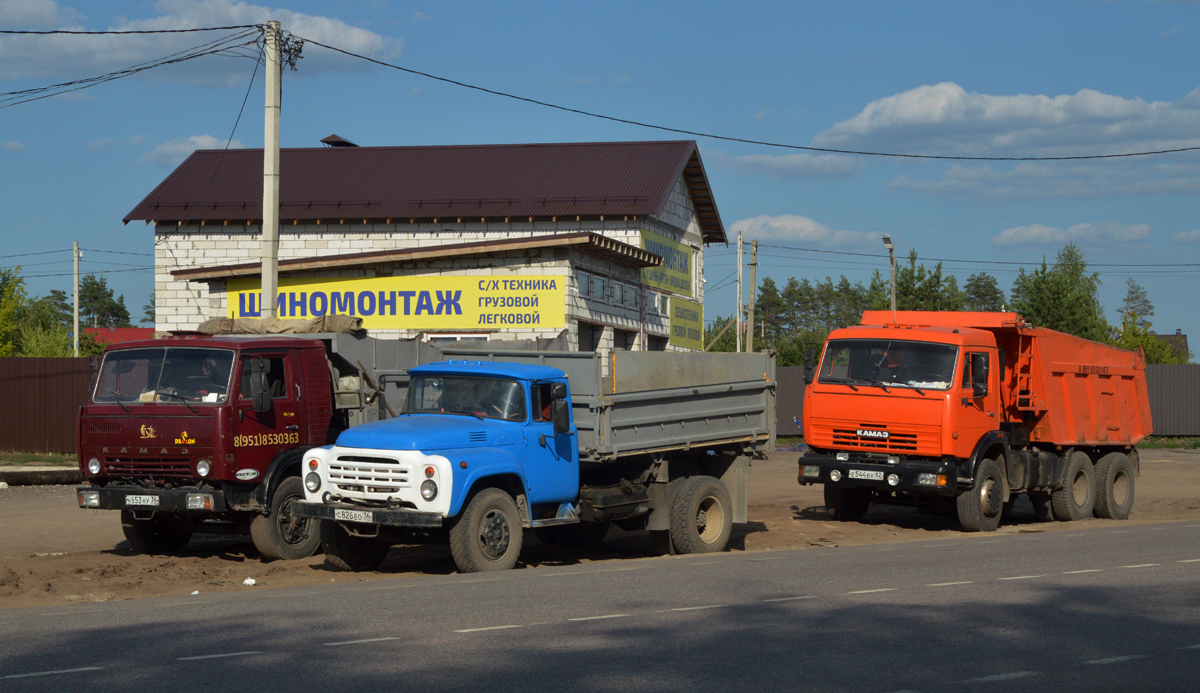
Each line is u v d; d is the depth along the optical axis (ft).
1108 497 64.80
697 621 27.73
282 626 26.84
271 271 62.03
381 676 21.49
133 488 41.63
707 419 47.80
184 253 111.65
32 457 83.41
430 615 28.40
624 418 43.04
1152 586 34.27
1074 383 63.26
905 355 54.95
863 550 45.83
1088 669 22.72
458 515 37.83
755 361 51.34
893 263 129.90
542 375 41.34
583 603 30.50
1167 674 22.39
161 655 23.47
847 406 55.62
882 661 23.26
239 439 41.27
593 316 95.55
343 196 113.19
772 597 31.86
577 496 42.88
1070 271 202.59
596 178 114.21
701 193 126.62
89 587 35.65
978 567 39.09
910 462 53.98
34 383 87.25
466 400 40.81
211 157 123.34
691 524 45.85
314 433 44.57
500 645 24.50
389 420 40.37
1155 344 197.98
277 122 62.34
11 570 38.27
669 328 118.62
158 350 42.75
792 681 21.44
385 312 91.45
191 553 46.14
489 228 110.11
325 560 42.86
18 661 22.94
